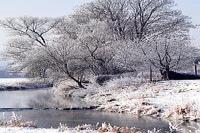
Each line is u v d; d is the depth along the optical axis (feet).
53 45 151.84
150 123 70.33
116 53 153.89
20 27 187.83
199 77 149.69
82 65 150.82
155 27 192.44
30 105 107.45
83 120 77.10
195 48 144.46
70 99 124.98
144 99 92.32
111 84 128.67
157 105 84.02
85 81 157.38
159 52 137.90
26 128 56.03
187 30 191.11
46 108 99.09
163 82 123.85
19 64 185.06
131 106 88.58
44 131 52.06
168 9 193.67
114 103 96.53
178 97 88.74
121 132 54.70
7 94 157.58
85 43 152.76
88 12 191.72
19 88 200.34
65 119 78.89
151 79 134.41
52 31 187.83
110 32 172.76
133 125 68.69
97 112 89.66
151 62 137.69
